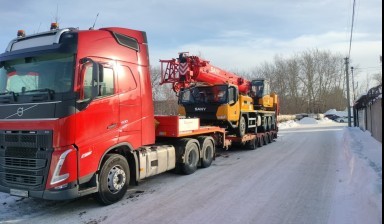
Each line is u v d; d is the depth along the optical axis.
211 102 13.04
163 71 11.49
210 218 5.93
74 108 5.96
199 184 8.45
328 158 12.70
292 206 6.54
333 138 21.72
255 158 12.80
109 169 6.78
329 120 56.03
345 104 76.00
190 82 11.62
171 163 9.09
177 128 9.01
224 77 13.86
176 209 6.45
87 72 6.24
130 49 7.47
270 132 18.53
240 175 9.51
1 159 6.34
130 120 7.29
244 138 14.21
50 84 6.12
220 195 7.39
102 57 6.67
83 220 5.96
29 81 6.30
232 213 6.17
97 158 6.41
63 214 6.30
